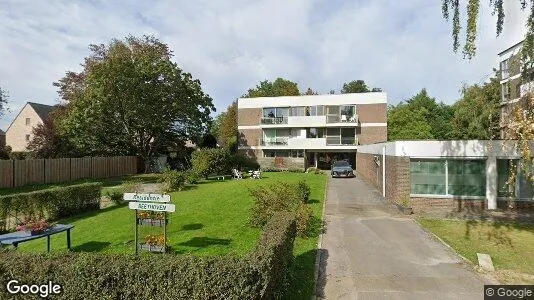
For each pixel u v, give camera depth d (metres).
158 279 4.91
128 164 37.50
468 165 15.20
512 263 8.67
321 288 7.36
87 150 36.28
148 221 9.28
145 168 39.06
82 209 15.97
